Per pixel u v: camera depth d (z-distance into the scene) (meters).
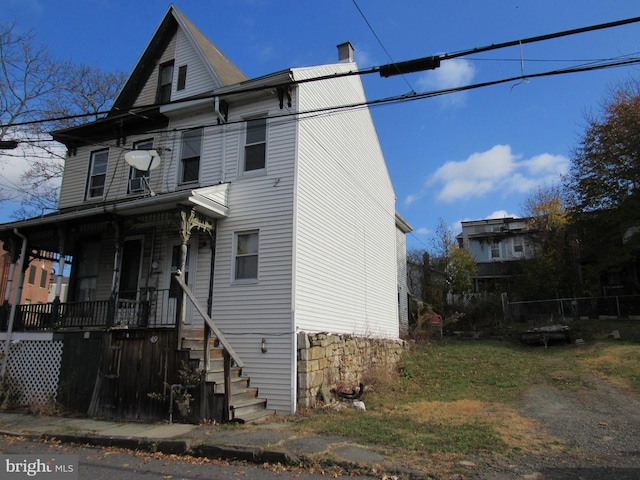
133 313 10.95
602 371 12.49
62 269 11.62
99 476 5.59
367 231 15.58
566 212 24.55
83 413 9.77
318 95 12.34
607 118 22.27
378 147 17.61
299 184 10.83
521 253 31.36
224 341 8.52
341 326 12.55
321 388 10.35
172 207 10.34
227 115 12.02
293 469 5.68
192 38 13.02
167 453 6.66
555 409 8.99
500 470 5.36
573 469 5.40
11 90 19.75
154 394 8.80
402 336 19.78
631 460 5.75
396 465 5.49
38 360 11.01
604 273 23.89
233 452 6.23
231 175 11.49
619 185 21.73
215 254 11.13
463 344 19.45
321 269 11.61
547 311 22.86
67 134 14.76
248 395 9.52
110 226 11.30
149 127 13.44
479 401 10.05
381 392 11.75
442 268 28.72
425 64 6.75
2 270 25.03
